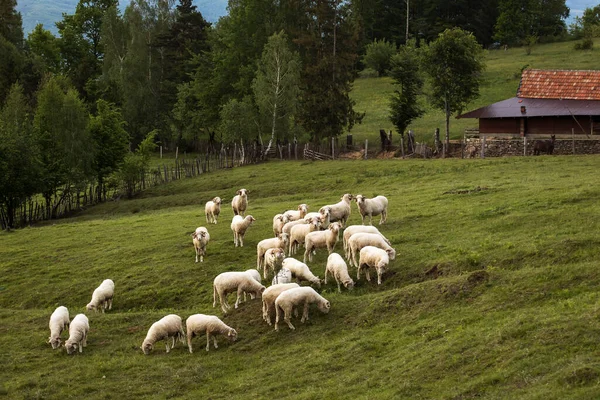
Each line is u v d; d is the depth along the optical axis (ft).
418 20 410.11
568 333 58.65
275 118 259.60
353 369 63.77
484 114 200.23
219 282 79.56
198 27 351.46
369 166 184.65
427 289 75.25
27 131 197.36
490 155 190.60
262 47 305.94
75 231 142.10
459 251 87.66
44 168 190.60
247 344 72.74
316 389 60.80
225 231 121.39
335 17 270.46
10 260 121.39
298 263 82.64
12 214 182.19
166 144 322.34
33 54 338.95
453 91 218.79
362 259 84.48
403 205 122.31
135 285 99.81
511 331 61.31
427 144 219.61
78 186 199.72
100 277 106.22
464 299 72.18
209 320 71.77
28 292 104.83
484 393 53.78
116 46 345.31
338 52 271.49
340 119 248.73
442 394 55.06
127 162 207.21
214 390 64.18
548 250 82.12
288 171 197.98
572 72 209.67
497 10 426.51
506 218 99.81
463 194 123.13
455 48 215.31
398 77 231.91
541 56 351.46
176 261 106.73
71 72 367.04
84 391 65.67
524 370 55.26
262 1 306.55
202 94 301.02
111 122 218.18
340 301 78.38
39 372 70.44
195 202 176.65
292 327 73.97
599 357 54.19
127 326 82.12
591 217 93.20
